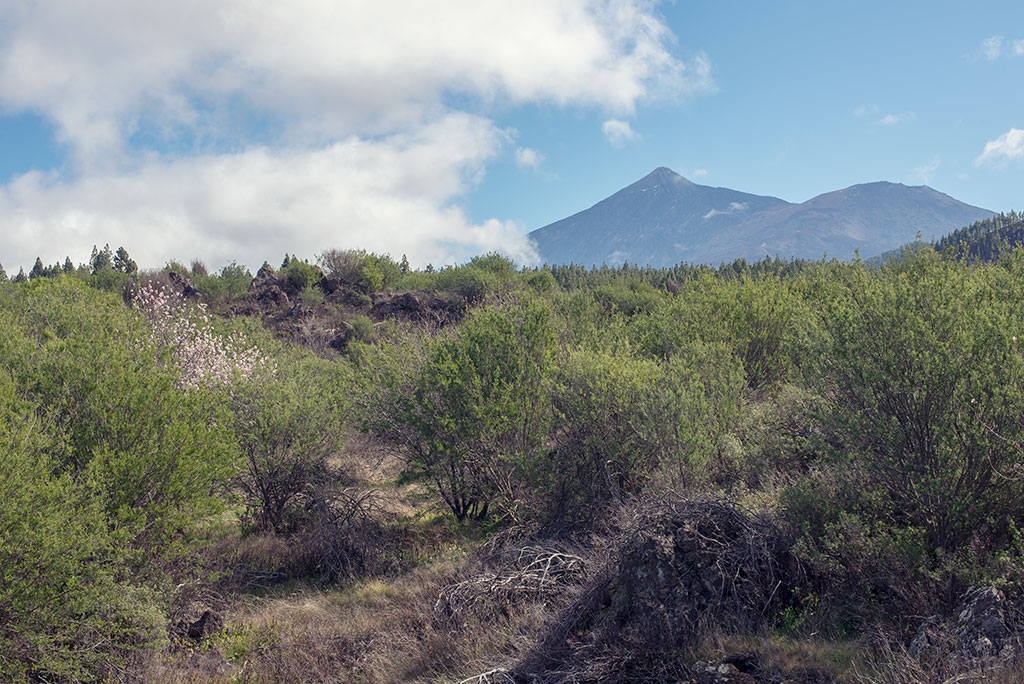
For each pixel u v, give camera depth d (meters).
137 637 7.15
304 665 6.93
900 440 5.98
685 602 5.92
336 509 10.52
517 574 7.69
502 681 5.89
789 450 8.63
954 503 5.41
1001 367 5.48
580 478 9.85
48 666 6.10
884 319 6.20
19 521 6.14
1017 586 4.73
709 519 6.49
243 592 9.18
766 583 6.07
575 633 6.37
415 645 6.98
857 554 5.61
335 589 9.27
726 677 5.09
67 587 6.30
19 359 8.68
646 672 5.45
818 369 6.88
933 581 5.16
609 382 10.01
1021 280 7.39
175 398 8.30
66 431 7.83
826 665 4.98
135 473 7.48
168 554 7.59
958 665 4.27
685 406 9.23
